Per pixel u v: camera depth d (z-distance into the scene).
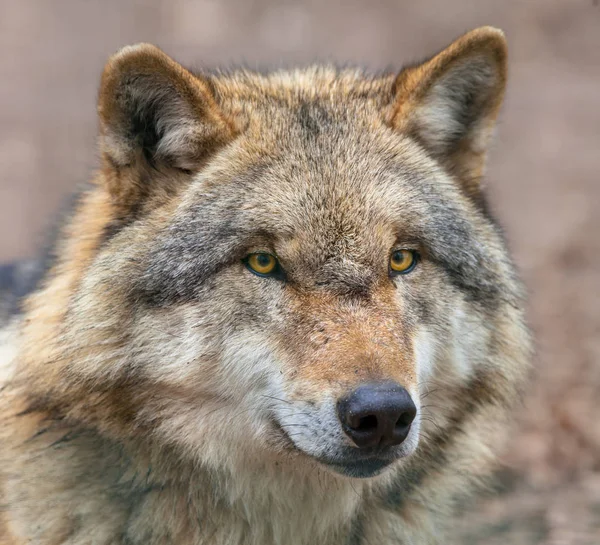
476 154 10.73
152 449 9.39
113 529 9.53
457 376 9.88
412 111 10.25
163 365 9.10
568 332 19.41
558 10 44.47
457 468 10.46
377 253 9.25
